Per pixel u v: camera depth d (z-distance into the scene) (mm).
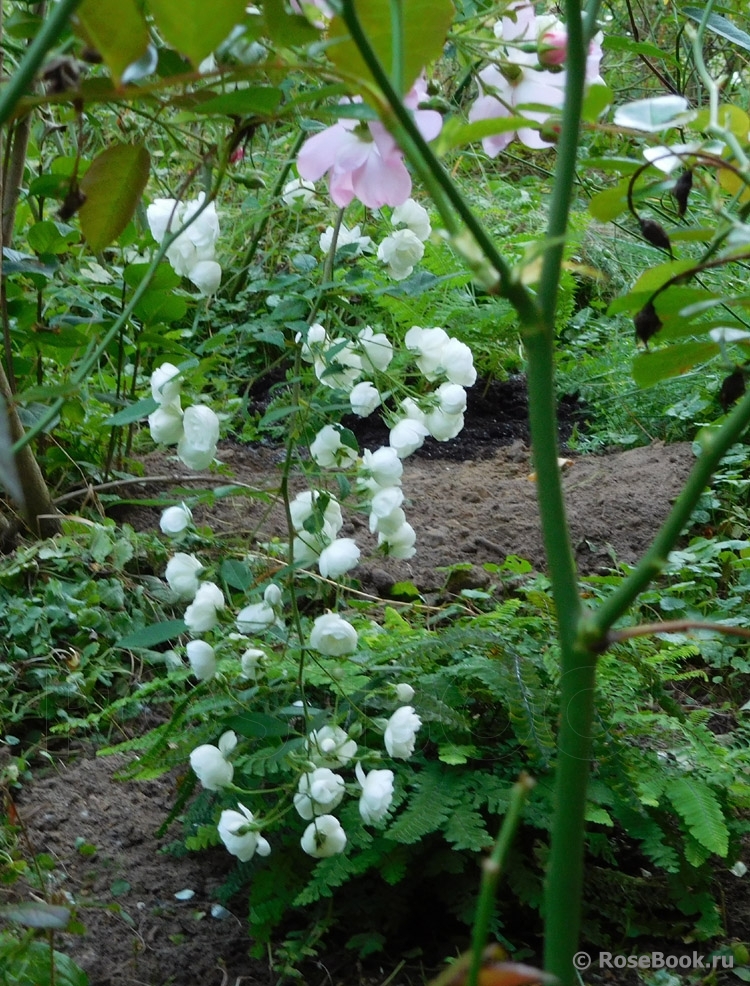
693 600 2021
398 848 1390
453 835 1357
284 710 1387
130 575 2012
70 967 1299
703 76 1156
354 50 993
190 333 2096
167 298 2004
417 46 997
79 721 1703
